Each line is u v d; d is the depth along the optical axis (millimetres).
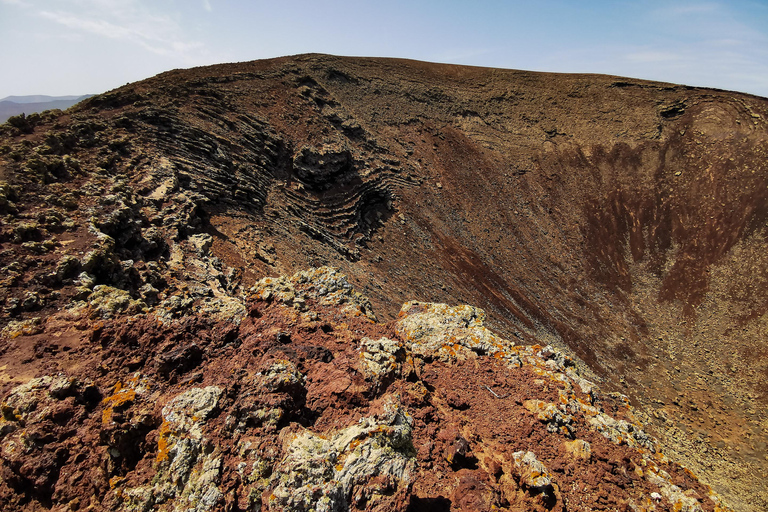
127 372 10500
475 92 80188
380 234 50344
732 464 35469
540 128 78188
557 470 11070
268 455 8586
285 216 39719
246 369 10641
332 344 12688
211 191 33000
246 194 37031
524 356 16828
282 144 47125
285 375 9938
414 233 53969
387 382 11289
